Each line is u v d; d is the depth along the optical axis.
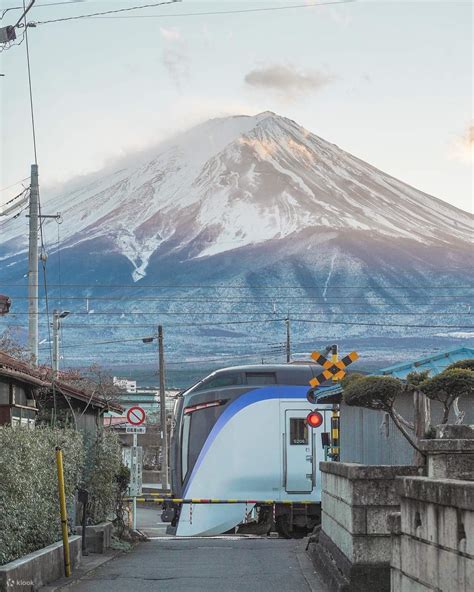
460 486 9.54
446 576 9.94
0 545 16.50
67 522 22.30
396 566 12.11
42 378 27.28
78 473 25.48
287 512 37.47
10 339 47.41
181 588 19.67
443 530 10.06
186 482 38.03
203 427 38.28
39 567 18.20
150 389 120.19
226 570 22.98
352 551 16.98
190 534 37.47
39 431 21.70
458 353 22.09
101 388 37.41
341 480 18.91
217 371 39.28
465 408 19.77
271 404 38.19
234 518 37.38
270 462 37.81
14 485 17.22
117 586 19.94
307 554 26.38
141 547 30.50
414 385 17.83
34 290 42.09
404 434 17.27
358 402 17.22
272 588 19.70
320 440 38.06
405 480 11.59
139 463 35.38
